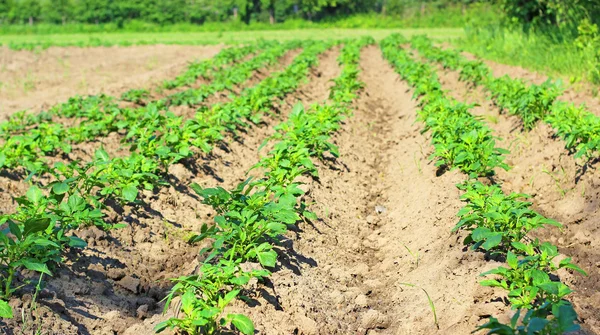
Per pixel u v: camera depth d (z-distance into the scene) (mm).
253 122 11859
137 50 33719
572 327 3793
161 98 14664
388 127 12914
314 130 9188
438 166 8547
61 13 60938
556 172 8398
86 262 5934
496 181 8672
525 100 9953
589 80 12047
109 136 11078
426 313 5352
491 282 4945
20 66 26141
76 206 6289
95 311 5250
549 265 5328
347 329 5395
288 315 5227
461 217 6645
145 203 7426
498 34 21312
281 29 56656
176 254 6801
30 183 8352
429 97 11953
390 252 7047
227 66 20578
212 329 4680
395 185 9297
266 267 5695
